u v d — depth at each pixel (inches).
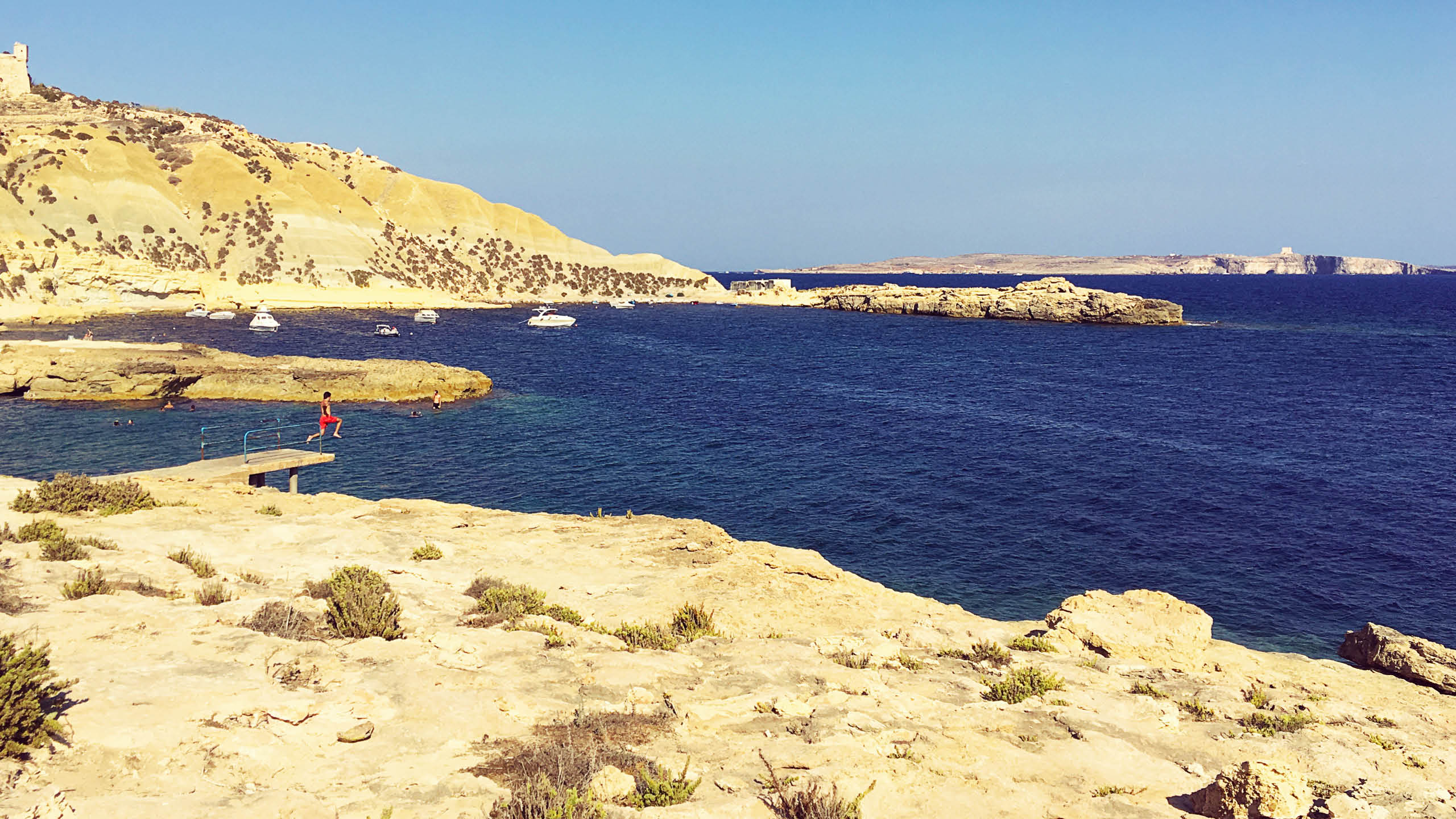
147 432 2306.8
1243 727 544.1
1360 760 492.1
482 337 5487.2
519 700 460.4
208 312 6378.0
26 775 331.0
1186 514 1715.1
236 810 324.5
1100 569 1419.8
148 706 391.2
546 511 1690.5
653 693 499.8
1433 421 2699.3
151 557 680.4
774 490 1860.2
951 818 378.6
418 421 2583.7
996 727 497.4
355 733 398.9
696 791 377.4
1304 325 6323.8
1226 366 4079.7
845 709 495.8
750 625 692.1
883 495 1825.8
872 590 813.9
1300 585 1358.3
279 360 3289.9
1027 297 7185.0
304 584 660.1
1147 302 6451.8
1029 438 2429.9
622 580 783.7
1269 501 1804.9
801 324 6870.1
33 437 2213.3
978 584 1354.6
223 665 448.5
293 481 1529.3
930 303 7800.2
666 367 4033.0
